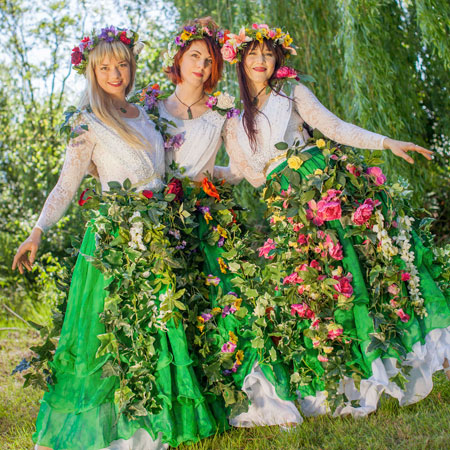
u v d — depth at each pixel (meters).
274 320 2.61
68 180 2.62
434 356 2.52
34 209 7.36
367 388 2.54
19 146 7.30
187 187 2.78
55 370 2.46
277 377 2.53
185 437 2.38
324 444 2.32
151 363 2.42
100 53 2.58
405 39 5.02
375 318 2.47
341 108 5.04
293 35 5.00
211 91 2.96
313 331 2.51
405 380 2.45
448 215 5.95
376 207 2.63
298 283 2.57
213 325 2.58
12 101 7.83
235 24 5.14
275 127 2.76
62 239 6.91
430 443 2.17
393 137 4.52
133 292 2.47
